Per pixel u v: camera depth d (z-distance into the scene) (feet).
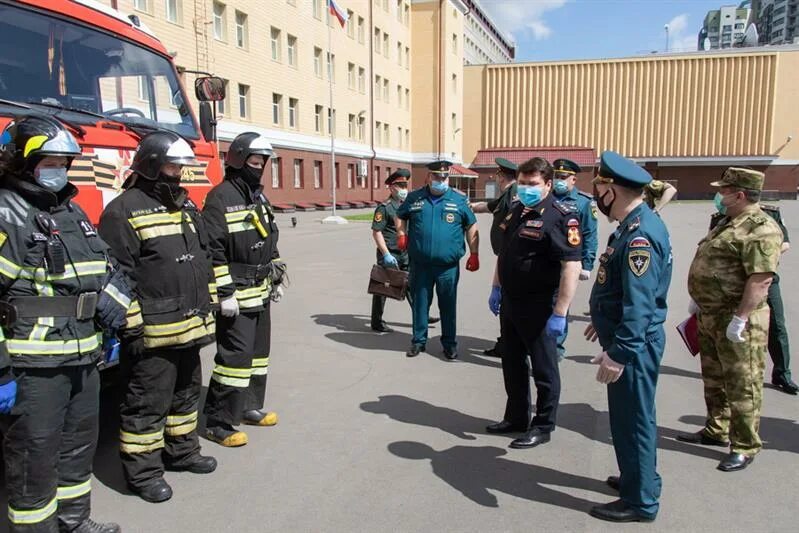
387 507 11.89
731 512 11.76
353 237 66.03
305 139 112.88
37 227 9.17
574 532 11.07
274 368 20.68
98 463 13.74
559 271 14.29
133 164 11.75
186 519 11.43
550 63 185.06
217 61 87.25
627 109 182.70
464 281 39.01
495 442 14.97
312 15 113.29
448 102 169.99
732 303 13.38
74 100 14.39
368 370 20.52
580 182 176.14
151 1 74.38
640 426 11.07
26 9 13.78
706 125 178.81
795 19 548.31
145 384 11.89
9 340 9.06
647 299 10.37
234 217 13.97
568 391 18.70
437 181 20.70
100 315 10.06
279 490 12.55
